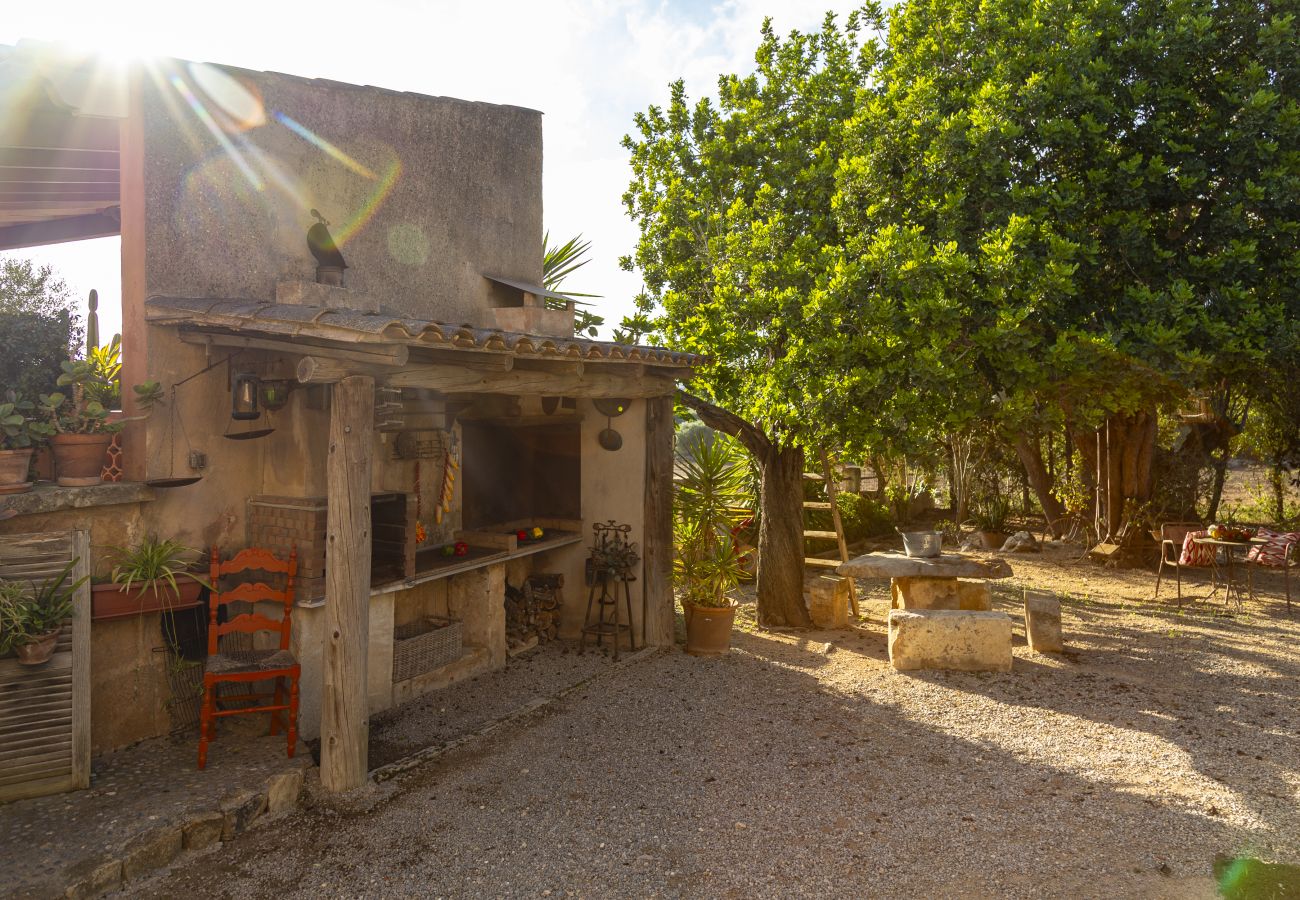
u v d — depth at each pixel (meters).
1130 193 8.02
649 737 5.80
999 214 7.83
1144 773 5.11
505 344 5.20
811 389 7.87
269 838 4.26
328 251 6.11
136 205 5.11
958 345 7.92
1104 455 13.88
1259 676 7.14
